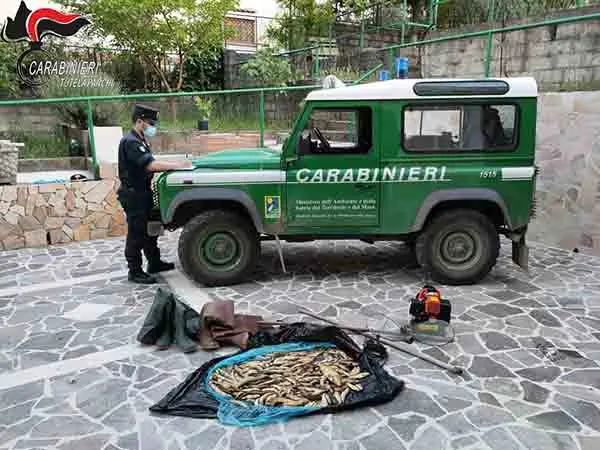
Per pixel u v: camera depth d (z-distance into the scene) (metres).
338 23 14.79
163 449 2.71
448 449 2.68
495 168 4.86
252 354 3.62
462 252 5.07
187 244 5.03
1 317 4.51
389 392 3.11
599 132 5.89
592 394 3.19
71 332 4.18
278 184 4.93
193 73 15.16
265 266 5.88
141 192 5.13
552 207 6.52
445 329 3.91
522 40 8.67
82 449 2.71
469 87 4.75
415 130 4.83
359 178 4.90
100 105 8.60
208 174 4.93
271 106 8.34
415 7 13.69
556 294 4.88
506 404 3.08
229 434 2.82
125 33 12.88
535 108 4.79
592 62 7.77
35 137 8.31
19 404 3.15
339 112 4.83
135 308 4.68
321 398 3.07
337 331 3.75
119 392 3.27
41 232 6.88
